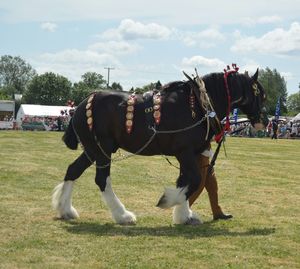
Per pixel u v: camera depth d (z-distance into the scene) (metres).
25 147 24.53
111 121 8.80
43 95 123.38
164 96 8.73
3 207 9.79
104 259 6.72
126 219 8.79
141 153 8.89
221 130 8.96
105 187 8.92
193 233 8.24
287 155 25.47
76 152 22.45
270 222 9.20
